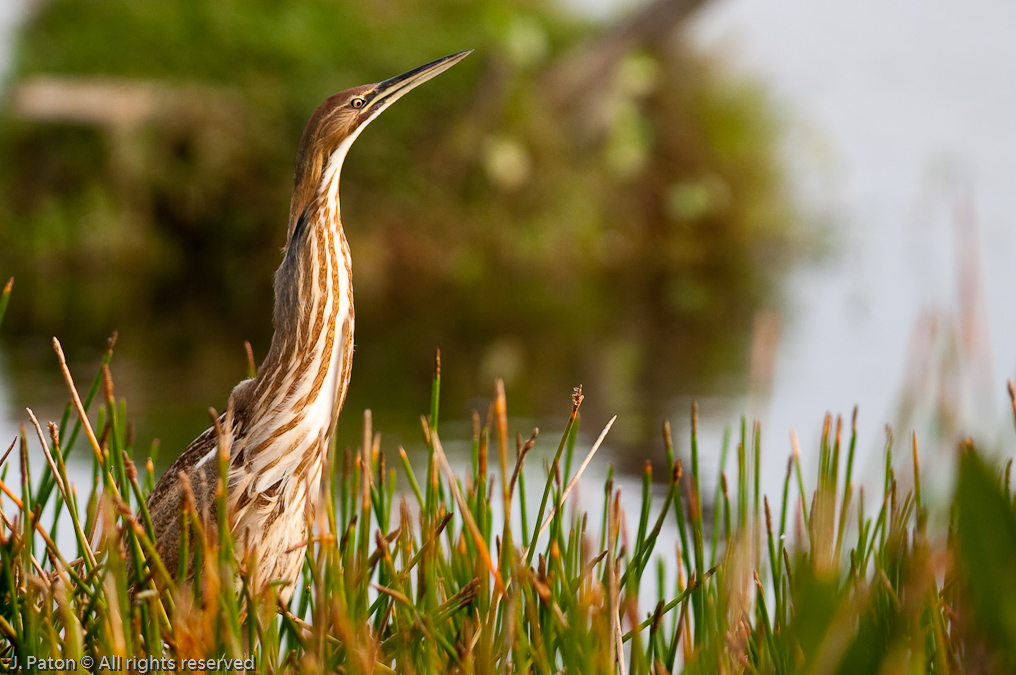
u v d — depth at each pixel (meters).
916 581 4.07
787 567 5.12
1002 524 3.48
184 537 4.72
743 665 4.80
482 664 4.66
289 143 19.16
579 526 5.66
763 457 9.87
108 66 19.64
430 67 6.05
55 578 5.04
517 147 19.59
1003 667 3.64
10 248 19.14
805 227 21.17
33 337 14.34
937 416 4.88
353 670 4.50
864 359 13.19
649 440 10.40
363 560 4.91
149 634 4.93
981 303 5.21
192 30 19.92
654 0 20.34
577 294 17.83
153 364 13.09
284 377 5.56
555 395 12.01
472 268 19.00
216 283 18.30
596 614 4.72
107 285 18.00
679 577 5.48
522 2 22.19
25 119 19.22
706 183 20.97
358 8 20.91
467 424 10.85
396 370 13.14
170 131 19.20
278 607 4.99
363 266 18.48
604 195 20.59
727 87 22.09
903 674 4.02
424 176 19.31
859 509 5.45
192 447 5.78
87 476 9.12
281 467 5.55
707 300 17.14
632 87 20.58
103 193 19.20
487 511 5.54
